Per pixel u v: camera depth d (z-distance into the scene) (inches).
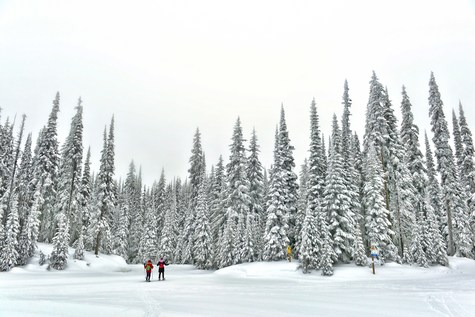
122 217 2501.2
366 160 1589.6
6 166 1989.4
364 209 1504.7
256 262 1464.1
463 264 1419.8
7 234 1435.8
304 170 1748.3
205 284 903.7
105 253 2049.7
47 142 1899.6
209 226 1887.3
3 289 764.0
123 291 727.7
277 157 1611.7
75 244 2020.2
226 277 1192.8
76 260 1699.1
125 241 2472.9
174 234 2623.0
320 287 808.9
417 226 1392.7
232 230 1664.6
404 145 1707.7
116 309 482.3
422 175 1637.6
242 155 1910.7
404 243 1425.9
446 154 1708.9
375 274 1127.0
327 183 1389.0
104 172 1999.3
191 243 2214.6
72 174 1899.6
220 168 2263.8
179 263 2422.5
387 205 1480.1
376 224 1305.4
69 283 934.4
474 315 441.7
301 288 789.9
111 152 2037.4
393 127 1612.9
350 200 1357.0
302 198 1530.5
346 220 1305.4
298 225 1517.0
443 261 1362.0
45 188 1867.6
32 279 1081.4
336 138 1557.6
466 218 1695.4
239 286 845.2
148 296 638.5
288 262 1362.0
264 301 572.1
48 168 1879.9
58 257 1553.9
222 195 1998.0
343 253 1322.6
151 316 429.4
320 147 1541.6
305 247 1225.4
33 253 1608.0
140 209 2908.5
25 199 1833.2
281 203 1524.4
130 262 2723.9
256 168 1924.2
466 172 1761.8
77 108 1973.4
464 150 1772.9
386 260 1333.7
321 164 1526.8
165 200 3031.5
